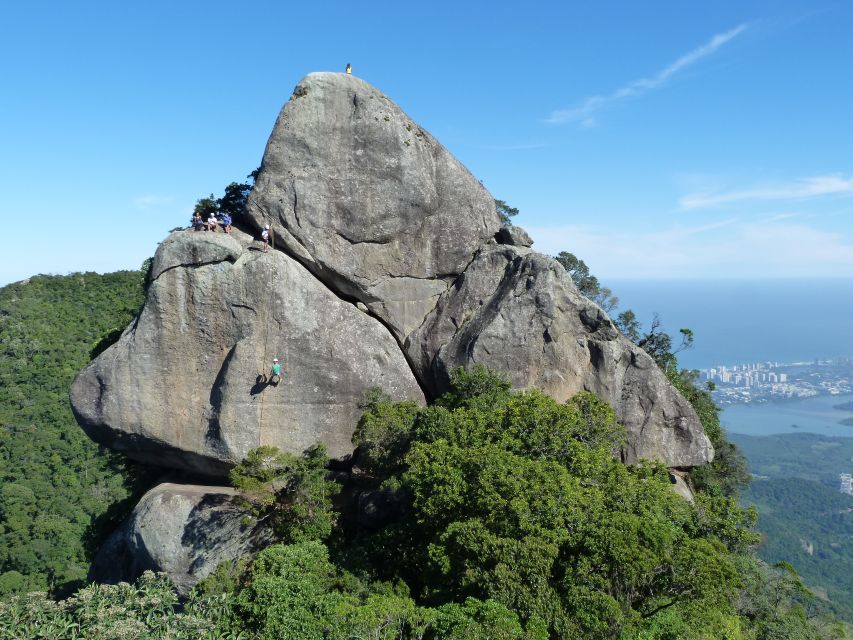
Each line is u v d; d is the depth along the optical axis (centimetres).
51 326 8456
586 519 1942
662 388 3064
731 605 2519
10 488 6475
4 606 1980
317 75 3297
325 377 3083
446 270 3425
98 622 1948
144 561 2950
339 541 2723
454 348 3180
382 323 3400
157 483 3394
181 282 3003
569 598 1806
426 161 3362
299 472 2670
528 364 3059
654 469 2583
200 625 1959
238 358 2978
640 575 1936
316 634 1922
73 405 3089
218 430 2981
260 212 3222
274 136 3247
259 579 2083
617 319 4216
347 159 3253
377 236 3278
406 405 2923
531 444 2288
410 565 2377
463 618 1775
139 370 3012
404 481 2312
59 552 6097
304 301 3100
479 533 1927
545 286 3097
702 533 2308
